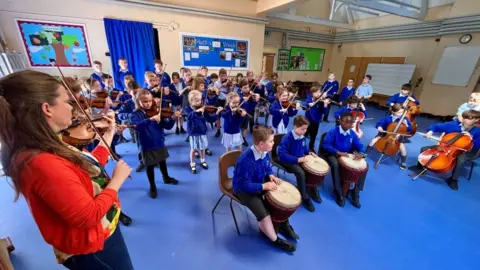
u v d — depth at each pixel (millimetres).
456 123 2951
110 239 915
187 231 1993
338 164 2428
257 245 1879
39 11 4152
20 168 617
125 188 2561
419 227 2137
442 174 3145
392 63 7977
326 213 2295
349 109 3752
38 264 1640
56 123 693
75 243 754
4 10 3920
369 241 1959
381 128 3377
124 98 3641
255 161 1804
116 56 4953
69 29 4461
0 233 1881
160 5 5059
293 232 1956
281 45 9047
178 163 3188
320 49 9984
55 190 618
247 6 6141
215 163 3219
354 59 9312
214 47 6062
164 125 2426
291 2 5117
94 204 710
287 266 1706
